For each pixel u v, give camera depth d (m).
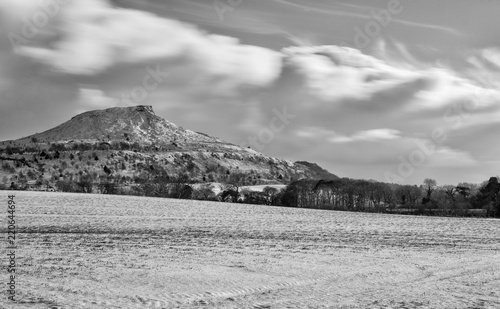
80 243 36.75
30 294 18.72
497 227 61.66
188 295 20.14
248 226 56.53
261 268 27.61
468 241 45.72
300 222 65.00
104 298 18.77
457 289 22.77
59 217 59.03
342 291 21.98
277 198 127.44
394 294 21.39
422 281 25.03
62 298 18.33
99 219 58.66
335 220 69.69
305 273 26.56
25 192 98.69
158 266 26.91
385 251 37.47
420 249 39.19
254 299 19.80
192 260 29.70
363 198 115.19
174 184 156.75
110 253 31.66
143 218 62.50
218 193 145.75
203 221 61.28
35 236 40.78
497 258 34.59
